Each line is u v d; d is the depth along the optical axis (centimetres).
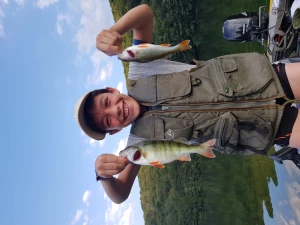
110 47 75
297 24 95
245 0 280
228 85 75
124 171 86
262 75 75
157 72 85
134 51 81
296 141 75
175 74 82
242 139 76
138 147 74
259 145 75
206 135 77
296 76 76
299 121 74
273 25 118
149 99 80
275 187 155
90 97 83
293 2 97
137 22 85
